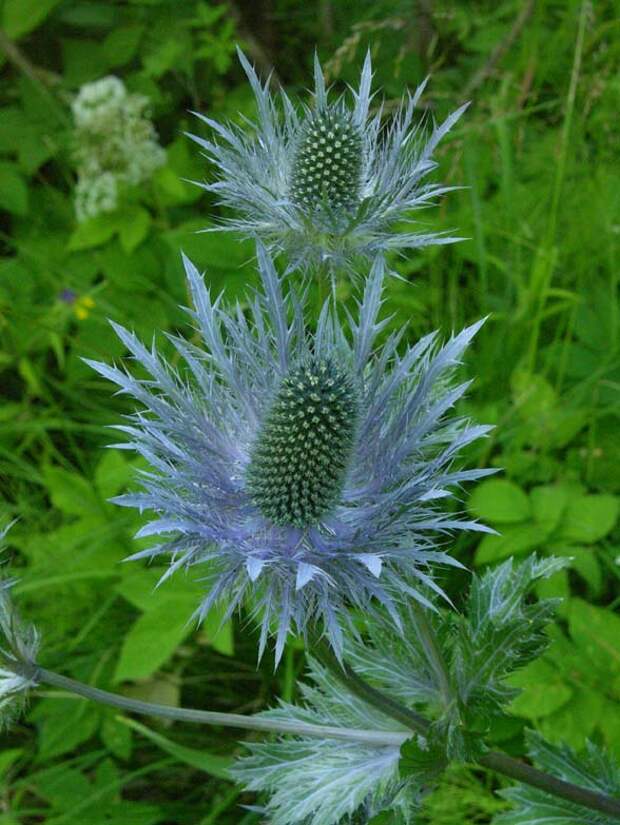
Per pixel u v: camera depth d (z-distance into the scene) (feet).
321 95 0.78
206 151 1.54
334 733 0.68
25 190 1.45
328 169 0.75
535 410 1.19
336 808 0.66
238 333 0.63
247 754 1.00
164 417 0.59
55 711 1.04
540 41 1.52
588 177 1.40
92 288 1.39
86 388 1.36
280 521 0.64
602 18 1.50
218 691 1.11
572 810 0.76
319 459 0.63
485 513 1.07
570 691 0.95
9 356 1.29
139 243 1.43
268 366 0.65
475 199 1.27
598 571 1.04
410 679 0.74
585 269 1.37
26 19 1.50
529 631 0.64
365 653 0.75
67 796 0.98
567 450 1.24
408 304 1.29
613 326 1.26
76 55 1.60
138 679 1.09
